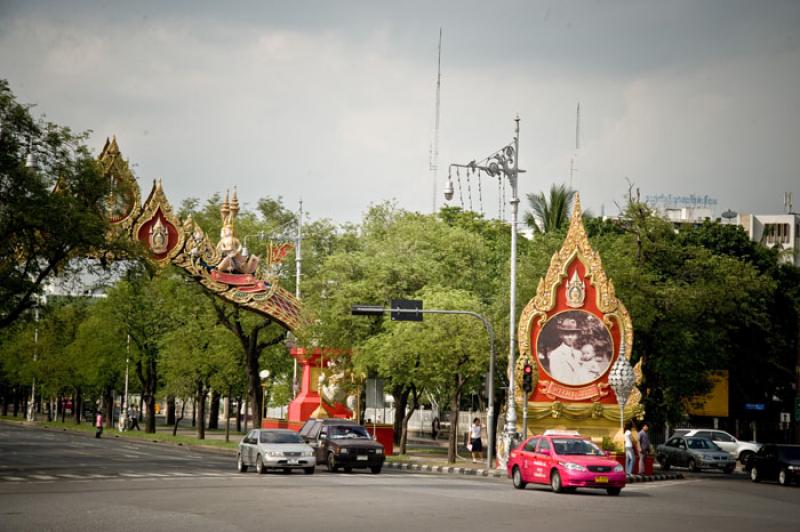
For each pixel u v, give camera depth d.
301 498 27.16
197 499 26.44
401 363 51.41
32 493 28.27
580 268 49.53
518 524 21.81
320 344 58.44
